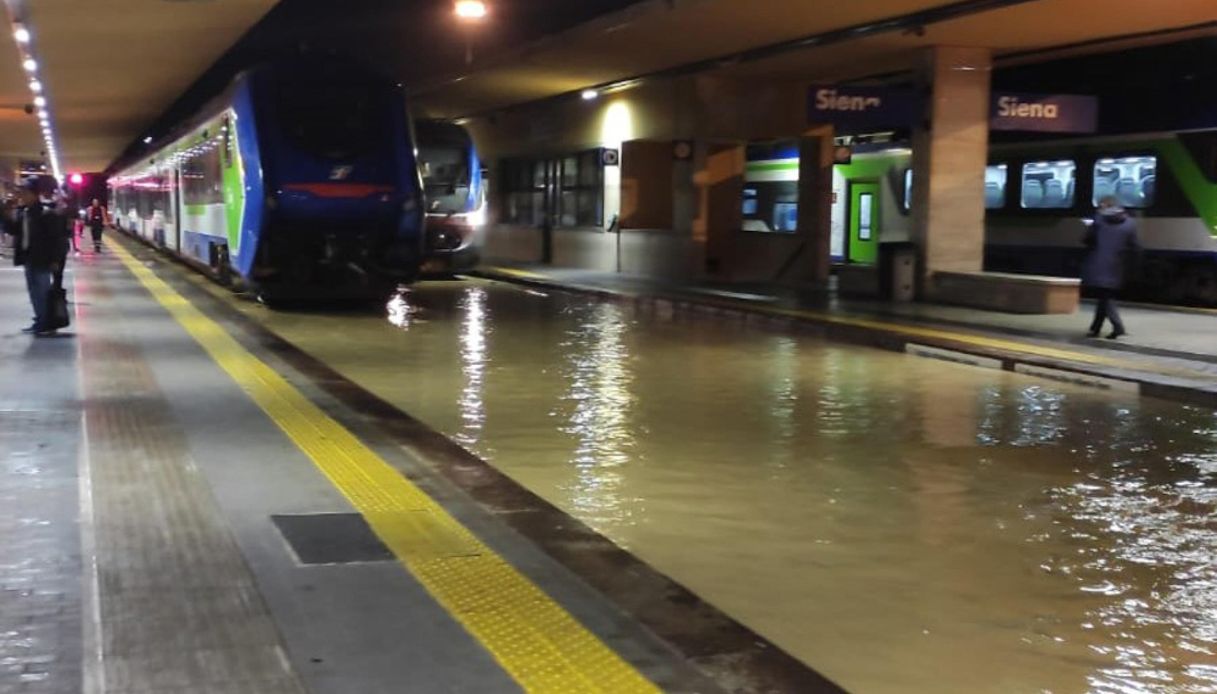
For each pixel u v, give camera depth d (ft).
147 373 36.32
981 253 66.69
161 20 55.42
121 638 14.20
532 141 108.68
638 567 18.70
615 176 92.79
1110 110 68.23
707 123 80.89
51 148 184.14
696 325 59.26
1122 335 49.98
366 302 68.54
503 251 117.60
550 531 20.83
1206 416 34.58
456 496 22.43
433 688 12.95
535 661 13.87
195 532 19.03
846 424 32.65
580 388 38.27
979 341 48.73
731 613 17.33
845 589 18.52
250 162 58.65
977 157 65.62
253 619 14.99
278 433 27.53
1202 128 62.28
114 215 224.74
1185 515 23.43
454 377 40.27
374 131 59.57
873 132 82.94
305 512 20.54
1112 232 48.83
